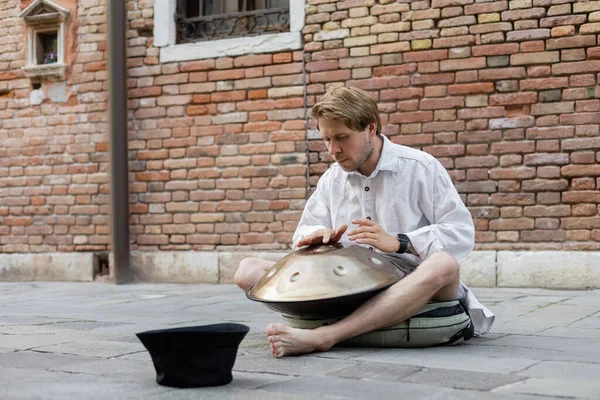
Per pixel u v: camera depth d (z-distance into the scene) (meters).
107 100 7.39
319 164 6.82
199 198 7.22
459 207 3.17
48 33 7.88
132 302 5.53
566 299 5.28
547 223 6.09
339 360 2.81
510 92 6.21
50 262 7.68
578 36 6.03
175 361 2.36
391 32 6.56
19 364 2.85
